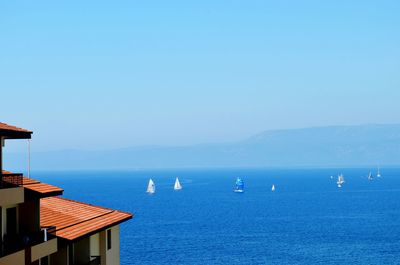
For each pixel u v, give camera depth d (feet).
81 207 183.52
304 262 431.84
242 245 513.86
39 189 142.00
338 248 496.23
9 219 134.21
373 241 536.01
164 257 450.30
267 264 423.64
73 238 147.13
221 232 606.55
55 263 151.53
